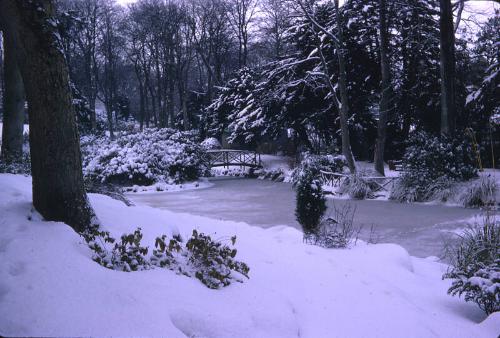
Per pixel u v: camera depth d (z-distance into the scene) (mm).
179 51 40906
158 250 4184
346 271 5266
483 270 4395
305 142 27250
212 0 39406
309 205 7961
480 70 21328
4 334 2479
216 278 3992
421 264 6410
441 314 4273
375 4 21594
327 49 23094
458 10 18078
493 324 3895
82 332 2609
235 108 32562
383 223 10805
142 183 21281
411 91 21859
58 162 4387
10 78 11938
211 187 21203
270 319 3537
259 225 11070
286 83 22141
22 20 4043
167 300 3270
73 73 43406
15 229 3961
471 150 14172
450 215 11469
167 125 45656
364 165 23062
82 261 3566
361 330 3699
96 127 42906
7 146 11984
